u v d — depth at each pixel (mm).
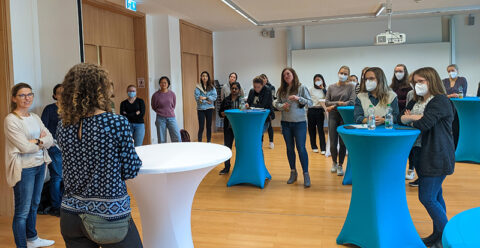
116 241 1482
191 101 8586
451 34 8758
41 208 3721
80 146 1442
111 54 6098
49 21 4047
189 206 2156
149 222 2107
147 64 6926
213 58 10219
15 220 2738
